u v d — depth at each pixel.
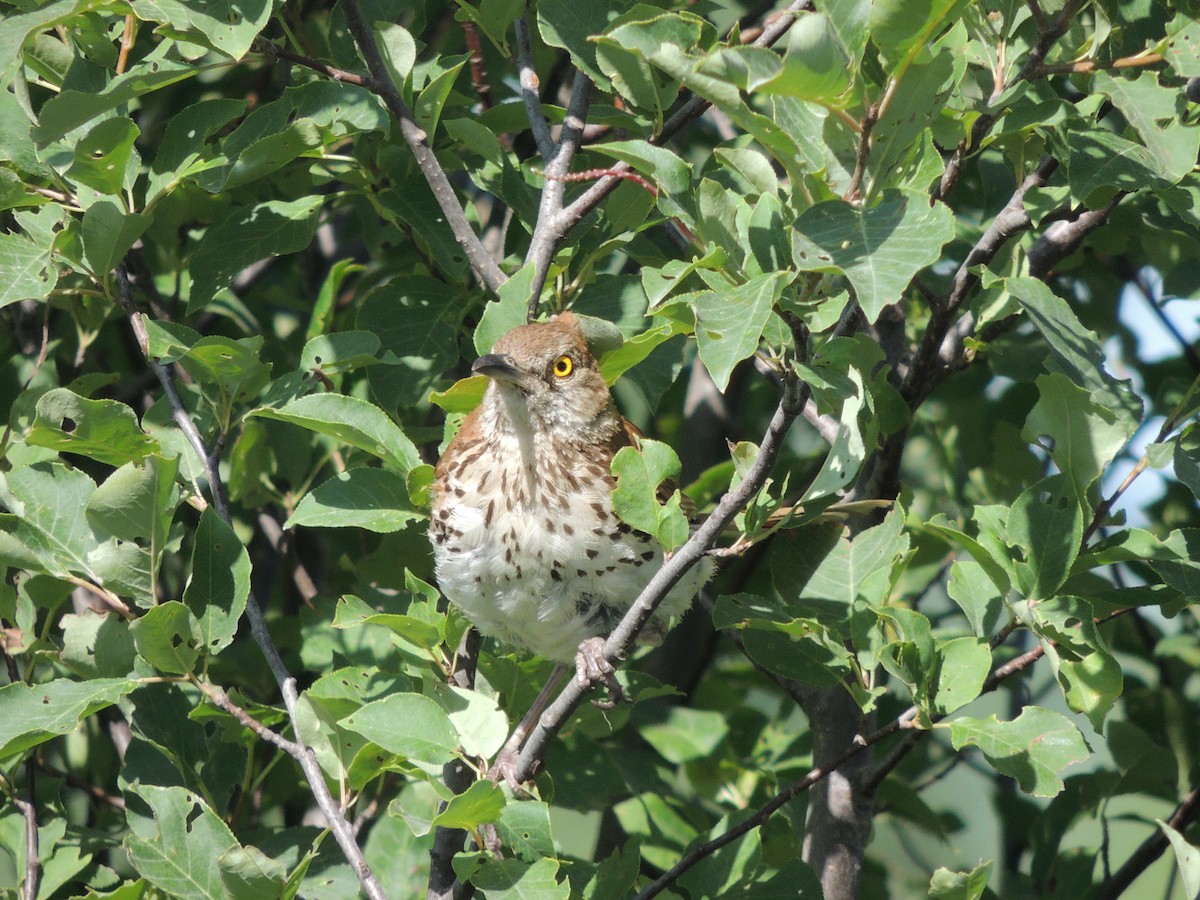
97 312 9.77
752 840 7.98
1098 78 6.88
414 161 9.14
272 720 8.06
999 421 10.80
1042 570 6.91
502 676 8.30
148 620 6.85
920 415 11.48
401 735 6.50
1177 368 11.89
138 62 8.38
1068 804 10.09
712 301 5.19
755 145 11.50
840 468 6.36
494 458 7.89
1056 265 10.59
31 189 8.06
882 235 5.00
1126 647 11.37
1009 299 8.42
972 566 7.64
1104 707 6.66
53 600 8.40
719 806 10.13
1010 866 10.97
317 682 7.21
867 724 7.43
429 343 8.99
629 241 8.69
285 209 8.59
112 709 10.47
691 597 8.26
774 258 5.70
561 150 8.15
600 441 8.05
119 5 6.96
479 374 7.61
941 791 13.66
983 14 7.66
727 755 10.27
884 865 11.80
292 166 10.25
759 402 12.84
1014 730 6.76
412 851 8.78
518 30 8.73
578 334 8.16
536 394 7.82
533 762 7.02
